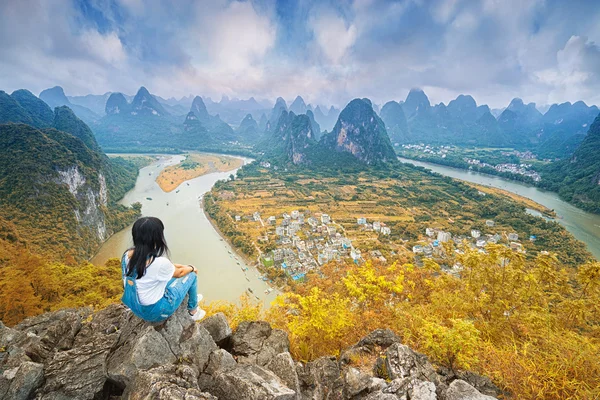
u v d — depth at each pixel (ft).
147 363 11.78
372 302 32.60
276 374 13.64
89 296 74.28
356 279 35.40
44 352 13.20
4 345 17.38
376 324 27.20
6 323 61.57
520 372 16.66
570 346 18.06
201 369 13.21
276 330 18.72
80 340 13.99
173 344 13.07
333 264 50.47
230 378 12.00
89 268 97.50
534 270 30.76
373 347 19.98
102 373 11.71
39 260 80.69
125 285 12.23
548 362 17.10
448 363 18.47
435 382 15.15
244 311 30.60
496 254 30.58
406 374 15.02
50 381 11.31
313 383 15.40
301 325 25.13
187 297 14.51
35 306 67.05
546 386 15.35
